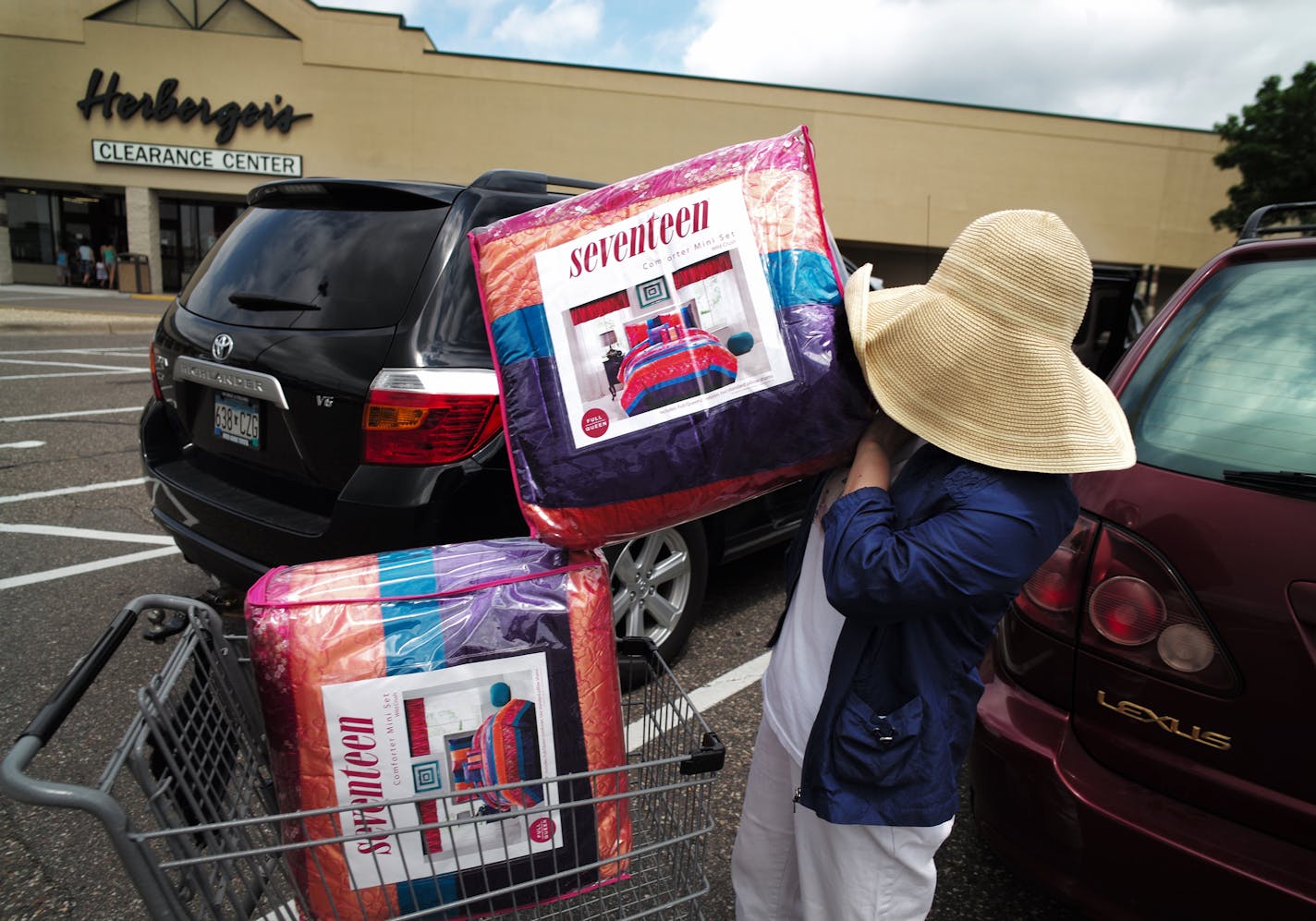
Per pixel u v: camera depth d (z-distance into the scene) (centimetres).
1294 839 153
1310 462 166
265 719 136
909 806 134
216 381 282
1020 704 192
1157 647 169
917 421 128
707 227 142
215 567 291
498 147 2388
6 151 2239
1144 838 163
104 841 233
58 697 125
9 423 687
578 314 146
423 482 239
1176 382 196
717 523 346
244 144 2325
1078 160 2584
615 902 165
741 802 258
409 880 138
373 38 2294
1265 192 2247
